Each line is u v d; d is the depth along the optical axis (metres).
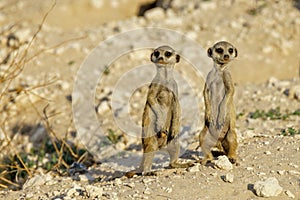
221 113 11.26
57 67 19.53
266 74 19.20
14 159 14.70
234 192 10.11
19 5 25.25
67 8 24.80
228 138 11.25
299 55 19.97
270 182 9.94
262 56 19.88
